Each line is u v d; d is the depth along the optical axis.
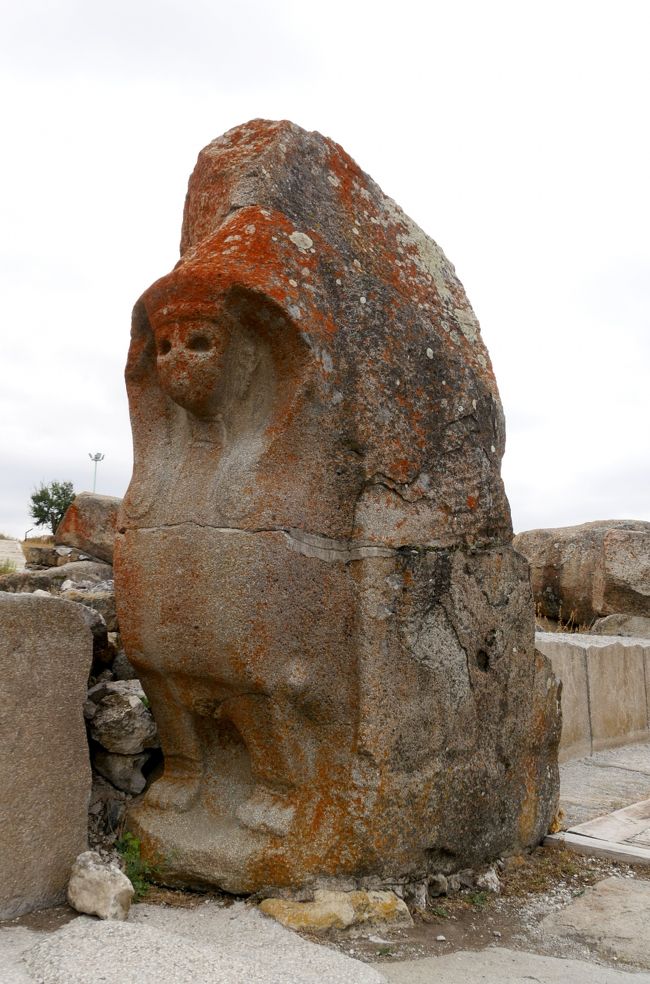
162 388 3.25
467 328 3.87
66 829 2.99
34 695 2.93
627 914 3.31
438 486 3.52
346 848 3.07
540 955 2.95
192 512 3.12
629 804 5.11
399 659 3.27
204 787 3.33
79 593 4.51
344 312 3.30
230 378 3.20
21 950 2.54
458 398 3.67
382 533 3.28
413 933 3.03
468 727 3.53
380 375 3.34
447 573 3.51
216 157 3.49
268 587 3.01
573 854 3.96
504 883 3.58
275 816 3.09
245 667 2.99
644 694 7.53
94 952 2.43
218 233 3.19
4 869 2.81
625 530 10.66
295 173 3.38
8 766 2.85
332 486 3.21
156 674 3.26
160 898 3.11
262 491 3.06
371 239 3.55
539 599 11.28
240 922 2.90
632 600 10.12
